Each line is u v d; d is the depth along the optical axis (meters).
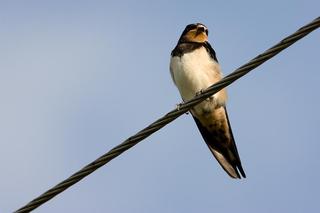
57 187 7.47
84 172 7.62
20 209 7.34
